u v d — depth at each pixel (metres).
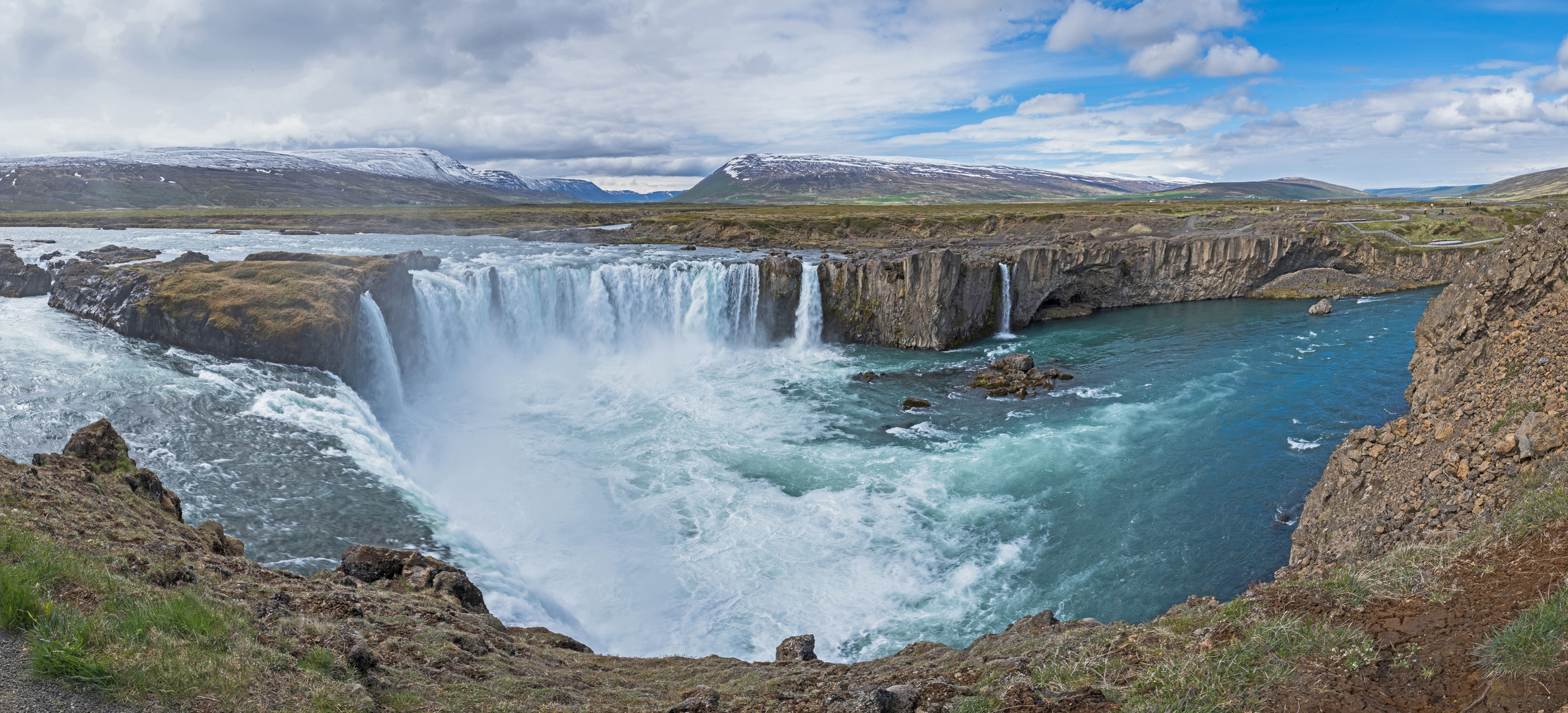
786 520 32.56
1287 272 95.31
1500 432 19.09
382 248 94.69
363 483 28.83
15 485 13.73
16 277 59.69
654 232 134.12
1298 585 11.39
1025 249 78.88
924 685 10.73
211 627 9.71
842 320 69.94
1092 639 11.81
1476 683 7.73
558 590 26.73
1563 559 9.53
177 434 30.77
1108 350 64.38
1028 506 33.41
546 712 10.81
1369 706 7.87
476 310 58.16
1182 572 27.59
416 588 17.81
